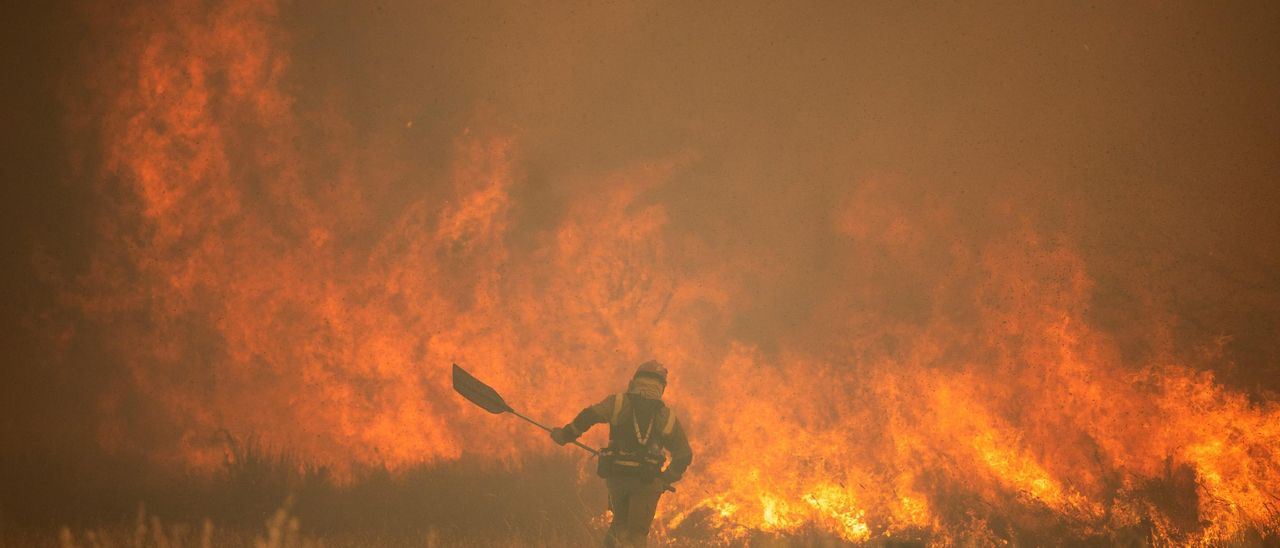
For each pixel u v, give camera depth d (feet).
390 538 25.32
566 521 27.99
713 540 25.96
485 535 26.04
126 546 21.45
